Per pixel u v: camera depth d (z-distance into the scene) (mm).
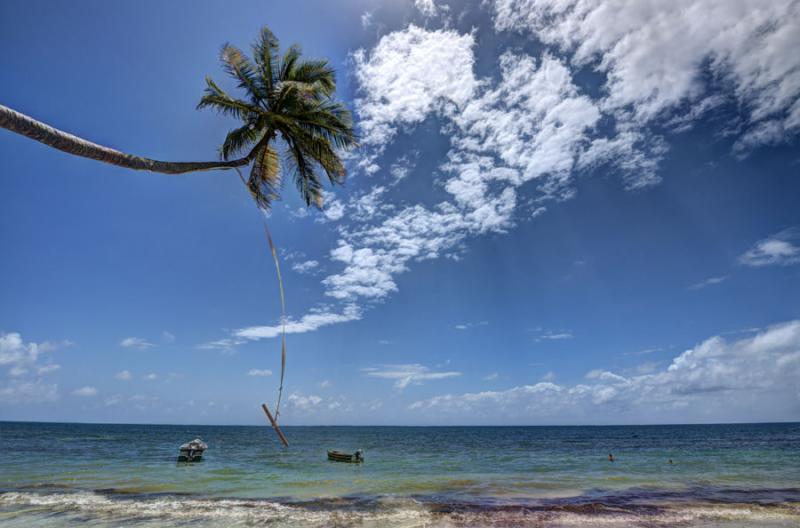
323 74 13023
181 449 31203
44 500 15977
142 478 22281
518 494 18172
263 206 12648
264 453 42594
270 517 13727
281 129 12406
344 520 13469
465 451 48281
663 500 16625
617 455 39844
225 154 12508
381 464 31812
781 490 18812
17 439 57875
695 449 47031
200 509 14648
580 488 19688
